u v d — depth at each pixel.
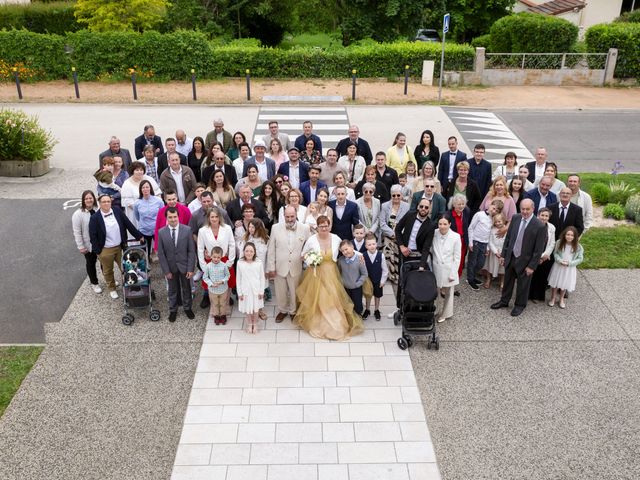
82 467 6.48
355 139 11.68
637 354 8.41
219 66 24.61
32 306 9.50
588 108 21.42
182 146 12.25
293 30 34.75
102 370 7.96
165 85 23.77
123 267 8.84
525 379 7.88
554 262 9.34
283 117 20.09
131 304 8.88
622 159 16.62
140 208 9.95
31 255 11.05
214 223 8.59
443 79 24.38
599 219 12.79
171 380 7.78
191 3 30.86
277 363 8.10
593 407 7.41
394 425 7.08
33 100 21.41
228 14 33.16
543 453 6.72
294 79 24.78
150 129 12.44
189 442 6.80
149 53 23.94
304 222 9.16
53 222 12.33
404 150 11.70
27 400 7.42
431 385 7.74
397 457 6.64
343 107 21.38
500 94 23.23
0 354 8.30
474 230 9.80
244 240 8.88
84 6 25.69
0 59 23.55
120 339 8.62
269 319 9.12
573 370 8.07
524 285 9.10
